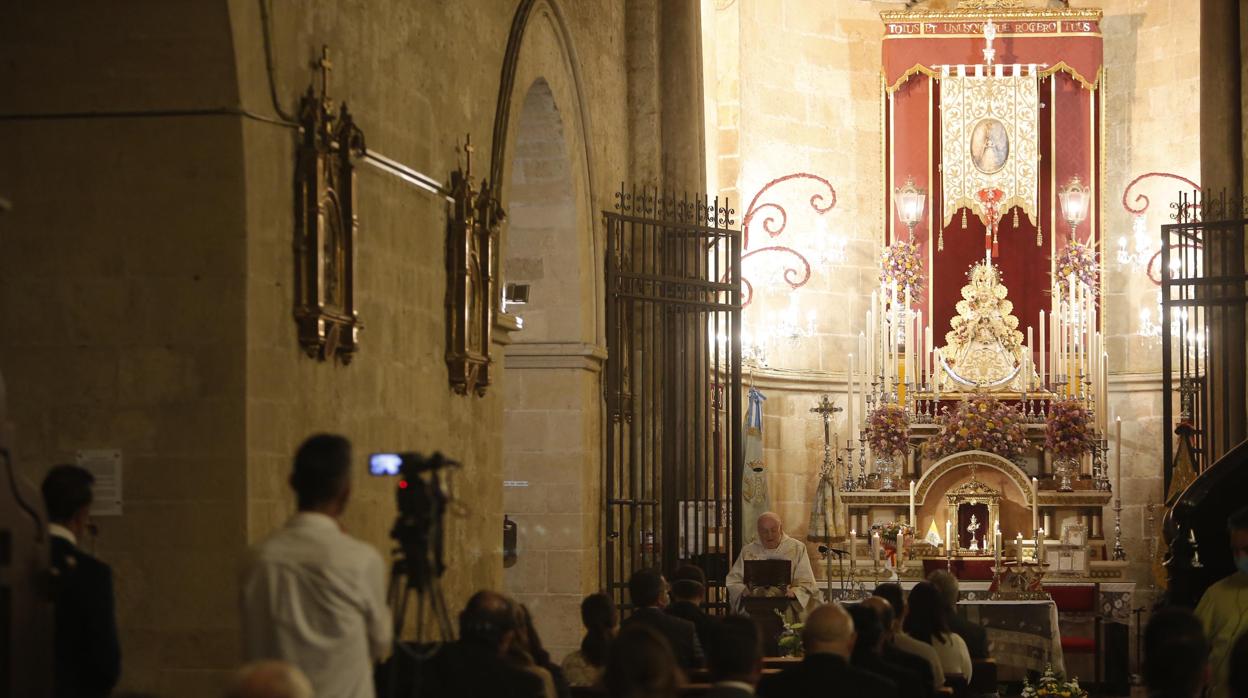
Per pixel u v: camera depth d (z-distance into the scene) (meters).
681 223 17.31
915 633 11.23
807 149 25.17
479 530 13.41
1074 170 24.97
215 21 9.14
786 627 14.41
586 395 16.44
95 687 7.32
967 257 25.39
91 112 9.27
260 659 6.58
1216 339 19.08
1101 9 25.02
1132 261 24.91
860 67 25.70
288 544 6.62
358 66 10.84
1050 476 23.91
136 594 9.17
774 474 24.23
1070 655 20.55
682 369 17.38
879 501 23.55
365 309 10.87
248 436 9.20
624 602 17.36
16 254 9.34
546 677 8.23
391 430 11.35
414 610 11.69
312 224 9.83
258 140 9.41
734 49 23.75
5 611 6.71
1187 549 11.80
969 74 25.12
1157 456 24.41
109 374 9.26
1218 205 19.67
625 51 18.91
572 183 16.12
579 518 16.22
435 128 12.38
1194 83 24.52
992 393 24.45
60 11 9.20
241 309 9.21
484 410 13.62
